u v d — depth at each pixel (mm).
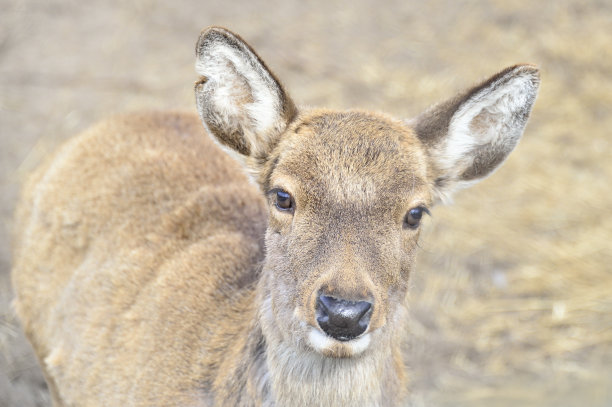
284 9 22062
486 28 21453
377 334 7391
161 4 21734
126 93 18312
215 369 8289
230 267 9086
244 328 8203
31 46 19766
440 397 12445
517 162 17406
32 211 10758
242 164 8117
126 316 9203
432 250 15172
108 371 9109
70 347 9688
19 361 12422
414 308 13961
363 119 7797
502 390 12609
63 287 10031
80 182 10328
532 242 15453
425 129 8078
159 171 10055
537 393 12547
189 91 18500
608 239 15508
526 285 14539
